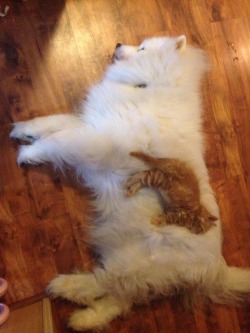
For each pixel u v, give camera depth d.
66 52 1.09
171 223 0.93
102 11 1.13
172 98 0.97
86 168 0.99
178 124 0.96
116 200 0.98
